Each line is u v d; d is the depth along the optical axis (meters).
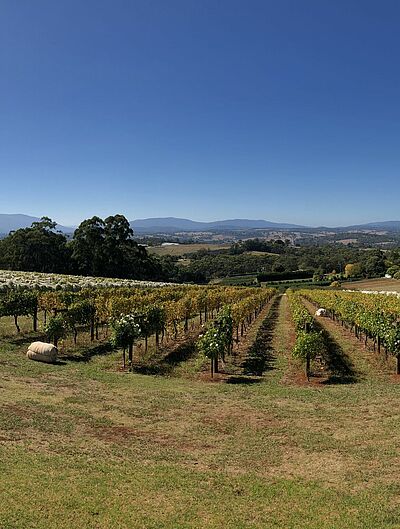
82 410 12.18
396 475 8.72
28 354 17.92
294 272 107.50
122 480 8.26
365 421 11.80
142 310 21.58
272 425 11.61
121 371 17.39
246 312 28.91
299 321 23.78
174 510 7.30
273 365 19.34
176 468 8.96
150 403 13.20
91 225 81.44
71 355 19.55
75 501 7.36
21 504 7.13
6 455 8.91
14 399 12.53
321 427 11.43
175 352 21.41
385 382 16.48
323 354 21.70
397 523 7.06
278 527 6.90
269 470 9.03
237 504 7.57
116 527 6.72
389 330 18.39
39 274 57.00
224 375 17.47
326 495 7.92
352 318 26.16
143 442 10.32
